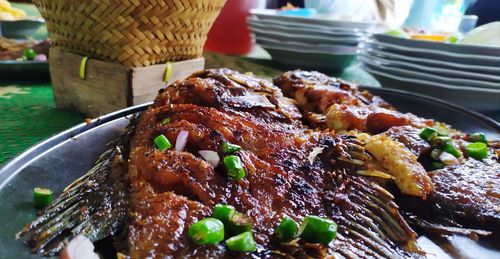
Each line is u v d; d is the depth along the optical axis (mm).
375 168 284
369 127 353
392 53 519
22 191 219
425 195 276
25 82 479
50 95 444
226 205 213
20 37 680
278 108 314
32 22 681
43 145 253
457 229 260
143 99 377
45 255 182
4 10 677
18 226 196
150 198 211
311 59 624
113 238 199
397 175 281
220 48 723
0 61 465
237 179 232
